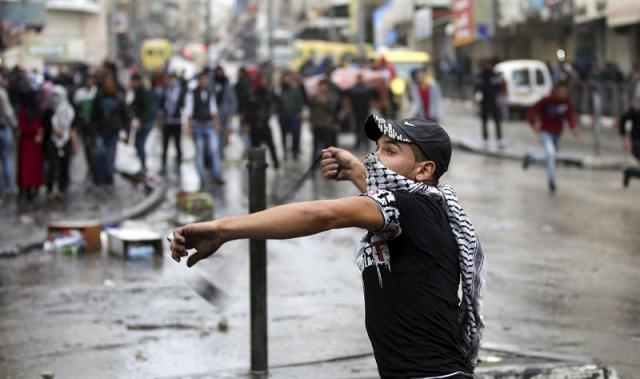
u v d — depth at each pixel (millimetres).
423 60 42094
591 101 32812
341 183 18406
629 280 9930
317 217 3365
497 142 26047
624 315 8555
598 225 13289
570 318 8453
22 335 8039
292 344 7746
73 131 16281
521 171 20484
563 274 10234
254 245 6641
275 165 20859
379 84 27984
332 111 21688
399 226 3496
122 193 17016
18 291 9617
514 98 35469
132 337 7988
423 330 3479
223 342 7852
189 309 8906
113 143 18156
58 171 16094
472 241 3660
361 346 7676
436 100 23625
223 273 10508
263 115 20641
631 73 29812
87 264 10961
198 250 3398
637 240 12133
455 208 3666
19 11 31766
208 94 18281
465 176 19578
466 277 3639
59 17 66125
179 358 7422
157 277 10273
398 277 3506
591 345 7621
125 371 7109
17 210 14797
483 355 6980
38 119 15766
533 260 10984
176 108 20906
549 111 16938
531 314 8586
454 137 28234
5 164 16500
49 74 29828
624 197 16125
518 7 41594
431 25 55625
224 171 20875
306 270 10656
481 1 46312
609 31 35094
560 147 24516
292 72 23641
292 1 95938
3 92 15734
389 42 63812
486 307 8836
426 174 3668
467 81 46594
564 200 15836
